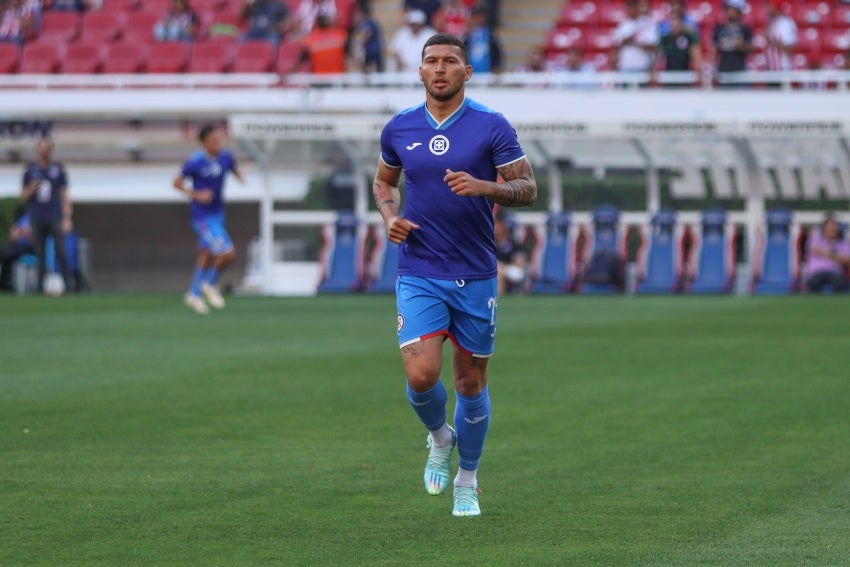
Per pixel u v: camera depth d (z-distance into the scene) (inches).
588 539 729.0
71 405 1222.9
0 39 3570.4
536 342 1786.4
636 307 2448.3
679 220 3078.2
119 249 3535.9
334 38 3250.5
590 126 2847.0
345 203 3152.1
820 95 3014.3
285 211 3161.9
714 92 3034.0
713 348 1702.8
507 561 680.4
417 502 829.2
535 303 2568.9
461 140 786.8
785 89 3154.5
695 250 2994.6
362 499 836.6
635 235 3127.5
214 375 1439.5
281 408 1208.2
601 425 1117.7
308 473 919.0
